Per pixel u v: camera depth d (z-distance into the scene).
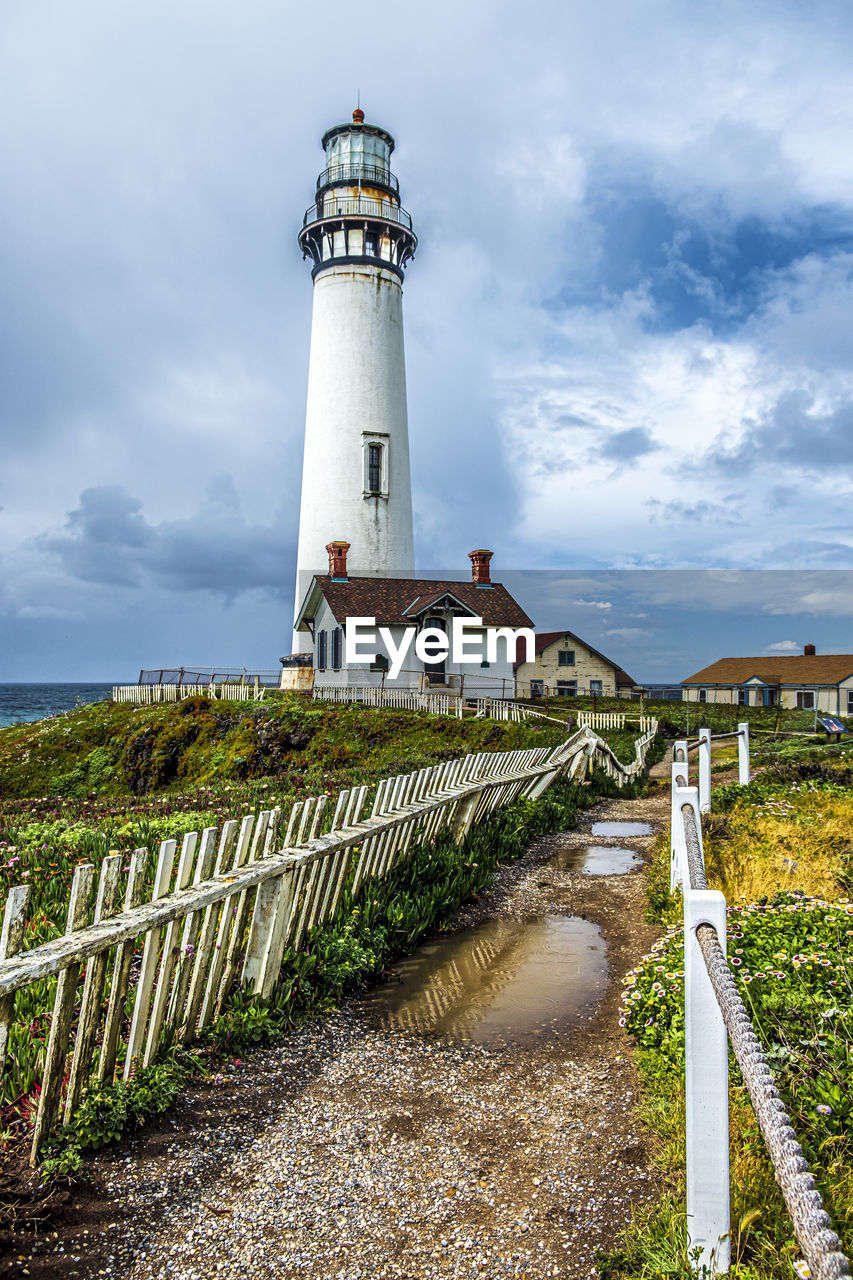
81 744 33.09
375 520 37.44
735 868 8.61
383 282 38.03
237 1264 3.31
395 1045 5.43
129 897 4.52
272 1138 4.21
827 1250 1.58
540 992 6.43
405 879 8.57
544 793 14.98
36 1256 3.29
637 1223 3.43
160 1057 4.66
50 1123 3.83
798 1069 4.13
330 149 39.53
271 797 12.83
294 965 6.13
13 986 3.52
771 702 56.41
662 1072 4.64
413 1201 3.72
